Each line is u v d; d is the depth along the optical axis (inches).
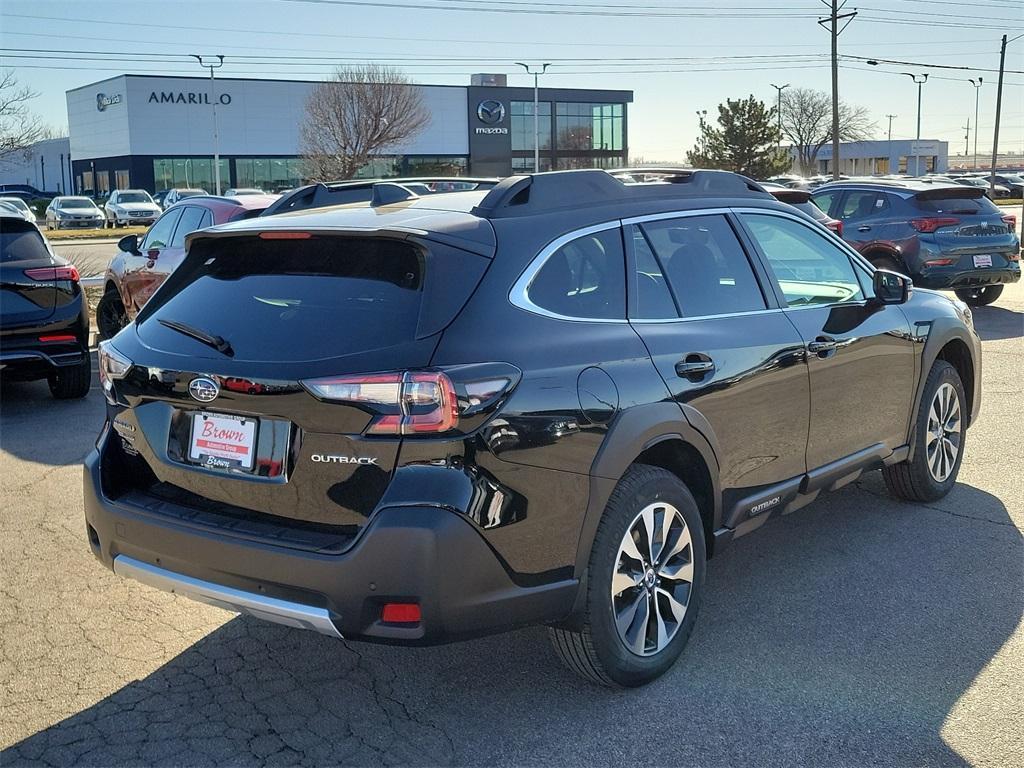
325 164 2413.9
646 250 152.8
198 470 133.1
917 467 212.5
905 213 513.3
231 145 2586.1
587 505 130.3
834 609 167.6
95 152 2728.8
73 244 1327.5
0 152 938.1
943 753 125.3
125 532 137.2
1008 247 521.0
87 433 295.7
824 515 214.7
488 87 2785.4
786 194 438.9
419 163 2731.3
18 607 172.4
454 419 117.6
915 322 205.3
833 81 1507.1
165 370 132.6
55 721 135.3
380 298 127.0
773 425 165.0
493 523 120.0
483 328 124.9
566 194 147.7
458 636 120.7
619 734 130.6
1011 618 163.3
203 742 130.0
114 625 165.5
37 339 319.3
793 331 169.9
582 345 134.5
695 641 156.7
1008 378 351.9
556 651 138.9
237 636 161.3
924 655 150.9
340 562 117.7
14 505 227.3
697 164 2263.8
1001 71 1718.8
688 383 146.9
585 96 2923.2
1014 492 227.6
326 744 129.3
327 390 118.8
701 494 155.6
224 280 141.7
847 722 132.6
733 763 123.9
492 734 131.1
